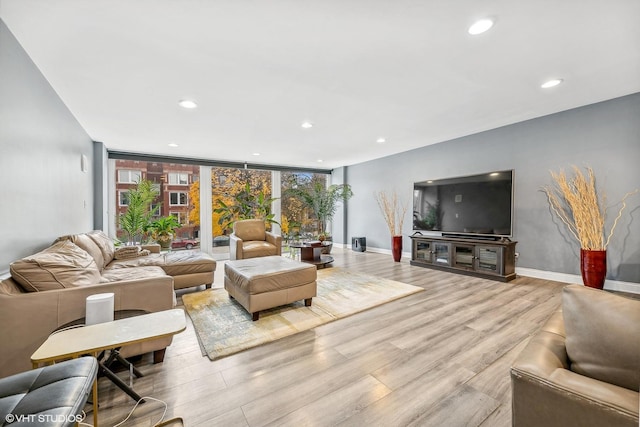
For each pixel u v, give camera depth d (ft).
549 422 2.32
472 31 5.89
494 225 12.93
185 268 10.69
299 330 7.43
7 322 4.70
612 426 1.97
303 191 22.59
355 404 4.60
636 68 7.64
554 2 5.06
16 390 3.01
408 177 18.28
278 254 15.23
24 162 6.18
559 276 11.66
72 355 3.68
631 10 5.27
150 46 6.17
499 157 13.39
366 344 6.63
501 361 5.84
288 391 4.95
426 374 5.41
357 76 7.77
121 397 4.87
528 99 9.85
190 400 4.75
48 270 5.27
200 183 18.74
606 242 10.32
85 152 11.94
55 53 6.33
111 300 4.98
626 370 2.22
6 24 5.30
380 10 5.19
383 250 20.58
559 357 2.73
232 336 7.08
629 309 2.36
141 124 11.38
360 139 14.84
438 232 15.89
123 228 14.93
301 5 5.00
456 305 9.19
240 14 5.20
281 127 12.26
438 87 8.58
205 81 7.87
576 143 11.01
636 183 9.78
